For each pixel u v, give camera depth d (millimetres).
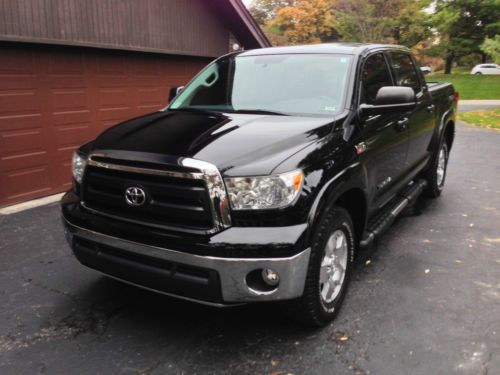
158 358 2947
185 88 4508
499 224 5332
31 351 3033
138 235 2871
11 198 6789
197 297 2801
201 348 3045
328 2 36625
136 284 3041
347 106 3578
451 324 3258
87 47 7609
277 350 3002
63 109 7418
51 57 7129
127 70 8555
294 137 3051
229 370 2818
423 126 5195
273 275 2742
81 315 3473
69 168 7617
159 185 2775
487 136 13047
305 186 2791
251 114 3654
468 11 39750
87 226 3096
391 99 3590
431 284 3863
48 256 4590
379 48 4477
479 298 3627
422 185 5566
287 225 2703
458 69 56719
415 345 3020
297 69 4016
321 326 3234
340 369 2801
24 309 3562
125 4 8297
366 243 3701
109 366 2877
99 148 3113
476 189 6930
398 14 35125
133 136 3180
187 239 2707
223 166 2686
